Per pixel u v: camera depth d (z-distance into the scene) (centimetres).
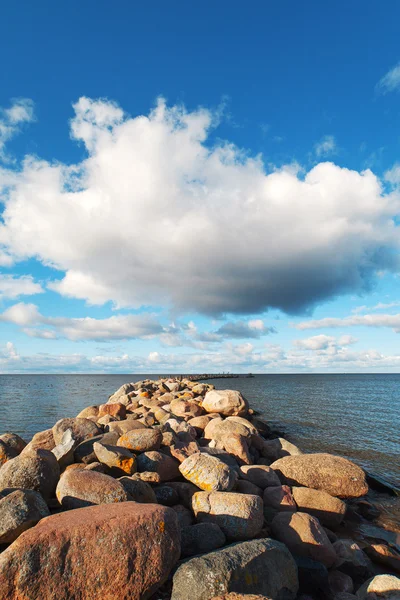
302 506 1081
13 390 8300
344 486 1233
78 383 13188
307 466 1277
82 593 531
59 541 557
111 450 1037
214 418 1783
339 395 6353
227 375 17788
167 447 1166
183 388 3747
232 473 1025
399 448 2178
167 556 595
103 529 580
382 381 14600
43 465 888
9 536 645
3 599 511
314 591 729
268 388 8575
